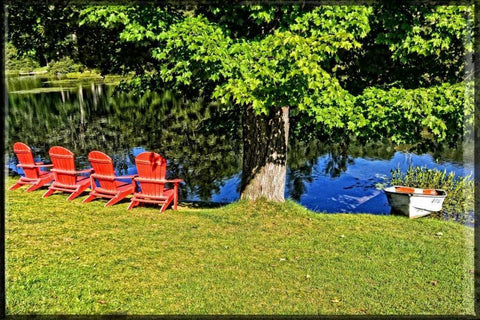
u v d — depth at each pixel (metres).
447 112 6.47
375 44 7.70
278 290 4.86
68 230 6.30
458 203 9.01
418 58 7.66
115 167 14.14
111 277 5.00
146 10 6.19
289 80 5.69
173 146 17.06
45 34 8.02
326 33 5.96
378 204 10.21
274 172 7.84
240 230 6.75
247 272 5.28
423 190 8.95
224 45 5.97
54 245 5.76
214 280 5.04
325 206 10.11
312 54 5.55
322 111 6.52
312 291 4.86
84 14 6.54
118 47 8.31
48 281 4.79
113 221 6.80
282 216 7.42
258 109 5.71
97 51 8.48
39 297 4.46
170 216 7.23
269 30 6.96
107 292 4.66
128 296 4.60
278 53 5.63
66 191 8.03
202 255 5.72
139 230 6.48
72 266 5.19
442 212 8.74
